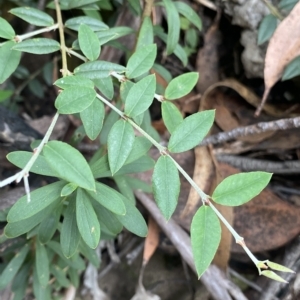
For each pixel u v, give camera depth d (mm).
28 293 302
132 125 172
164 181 162
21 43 186
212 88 298
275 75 240
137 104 169
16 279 249
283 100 293
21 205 161
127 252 325
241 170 292
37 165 166
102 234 250
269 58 235
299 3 219
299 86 283
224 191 156
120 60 320
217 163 284
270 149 290
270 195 276
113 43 248
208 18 312
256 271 298
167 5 225
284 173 289
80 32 184
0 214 212
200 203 276
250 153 297
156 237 287
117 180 226
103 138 228
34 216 181
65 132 321
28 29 333
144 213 292
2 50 188
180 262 318
